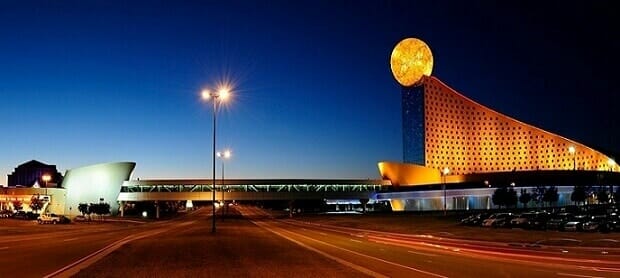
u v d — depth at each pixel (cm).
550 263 2566
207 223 9681
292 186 16150
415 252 3253
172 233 5709
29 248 3578
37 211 15250
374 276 2019
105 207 14375
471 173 19062
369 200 17438
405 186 17188
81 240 4538
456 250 3431
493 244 4012
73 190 16638
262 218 12875
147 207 18288
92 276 2023
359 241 4431
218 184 15900
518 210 10756
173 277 1994
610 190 13725
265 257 2802
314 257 2820
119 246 3625
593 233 4944
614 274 2138
